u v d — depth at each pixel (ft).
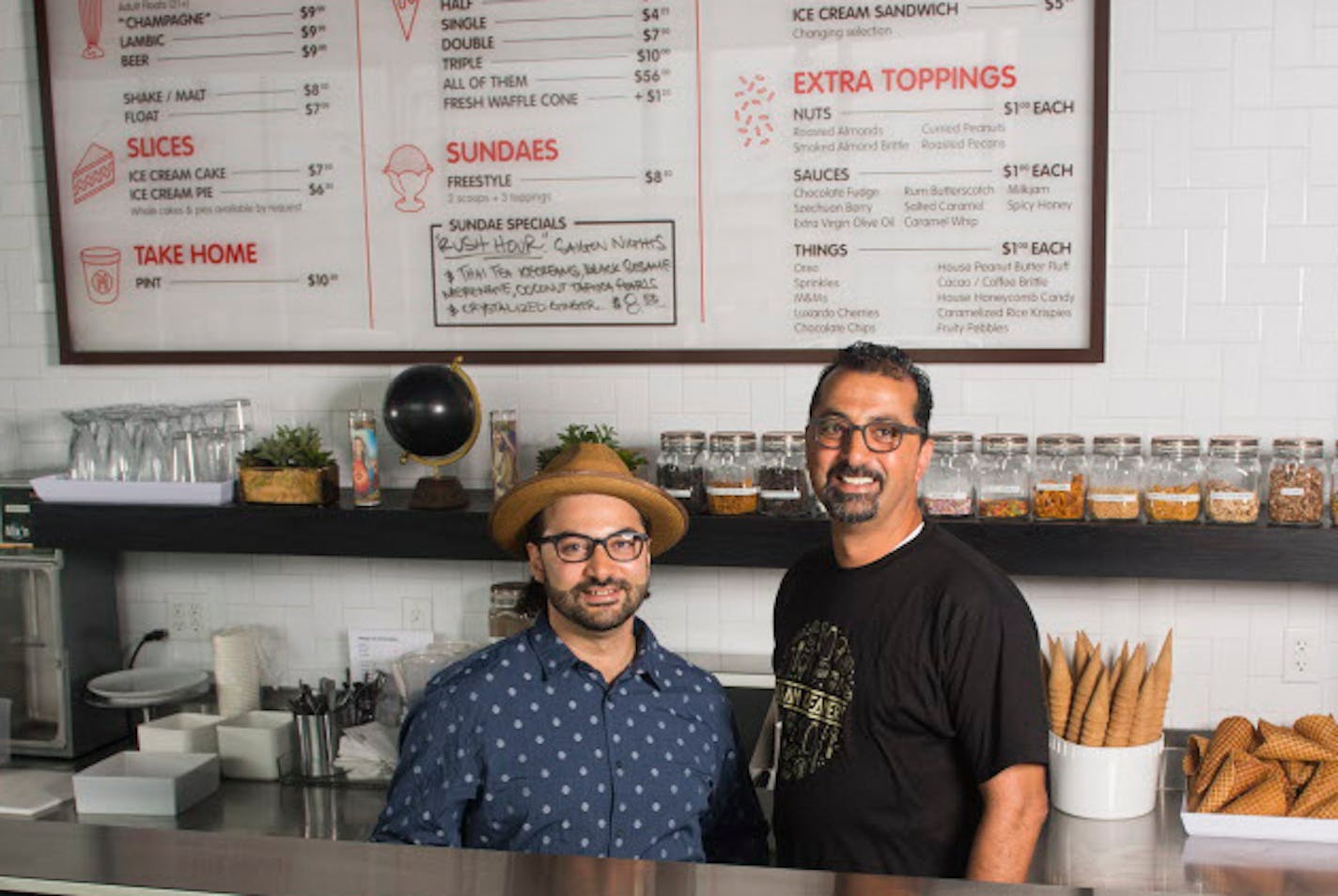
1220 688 8.85
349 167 9.43
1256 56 8.33
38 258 10.04
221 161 9.60
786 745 6.02
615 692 5.62
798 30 8.74
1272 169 8.40
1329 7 8.22
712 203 9.00
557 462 5.71
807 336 9.01
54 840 3.43
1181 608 8.83
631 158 9.06
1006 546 8.05
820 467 5.75
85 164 9.78
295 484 8.98
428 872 3.20
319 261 9.57
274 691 10.04
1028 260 8.68
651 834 5.51
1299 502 7.89
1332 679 8.71
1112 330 8.69
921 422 5.77
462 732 5.45
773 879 3.16
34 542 9.26
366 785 8.77
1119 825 7.82
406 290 9.48
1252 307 8.52
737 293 9.06
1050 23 8.46
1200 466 8.19
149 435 9.33
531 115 9.14
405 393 8.61
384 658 9.85
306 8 9.34
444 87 9.22
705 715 5.89
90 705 9.69
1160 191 8.54
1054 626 9.00
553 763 5.46
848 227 8.86
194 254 9.73
